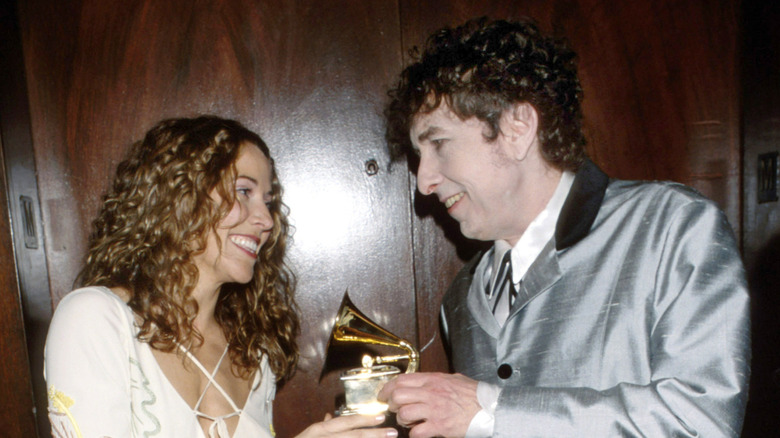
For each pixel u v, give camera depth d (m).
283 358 1.61
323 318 1.85
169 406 1.22
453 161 1.19
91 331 1.17
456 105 1.15
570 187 1.22
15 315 1.57
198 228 1.31
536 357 1.16
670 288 1.05
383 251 1.86
